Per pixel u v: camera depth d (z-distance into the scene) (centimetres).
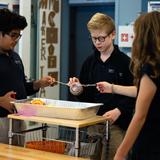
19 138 248
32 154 215
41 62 455
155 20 181
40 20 450
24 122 261
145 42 181
